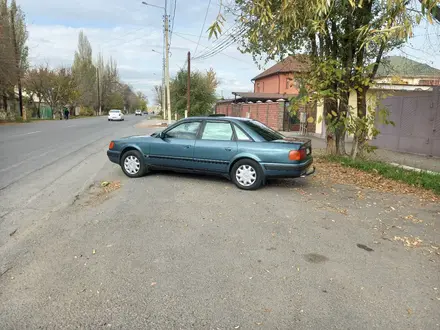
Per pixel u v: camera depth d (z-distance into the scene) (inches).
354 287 123.1
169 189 255.0
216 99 1695.4
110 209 206.7
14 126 983.6
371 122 365.4
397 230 181.9
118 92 4035.4
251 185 254.1
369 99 385.1
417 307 111.7
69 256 143.8
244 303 111.9
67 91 1863.9
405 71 402.9
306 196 244.4
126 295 115.5
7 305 109.3
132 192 245.9
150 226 178.9
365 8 337.1
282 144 247.1
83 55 2787.9
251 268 135.6
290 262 141.5
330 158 412.2
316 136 791.1
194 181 282.0
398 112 522.3
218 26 184.1
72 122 1363.2
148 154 286.8
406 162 411.2
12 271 131.0
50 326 99.7
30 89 1747.0
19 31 1273.4
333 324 102.3
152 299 113.4
